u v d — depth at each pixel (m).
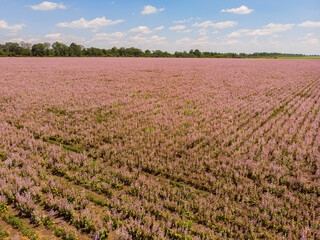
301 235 3.67
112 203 4.25
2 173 5.07
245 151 6.82
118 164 5.89
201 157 6.41
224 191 4.83
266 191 4.96
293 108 11.85
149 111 11.16
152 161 6.03
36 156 6.00
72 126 8.45
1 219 3.90
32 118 9.16
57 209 4.17
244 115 10.52
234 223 3.96
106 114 10.53
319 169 5.53
